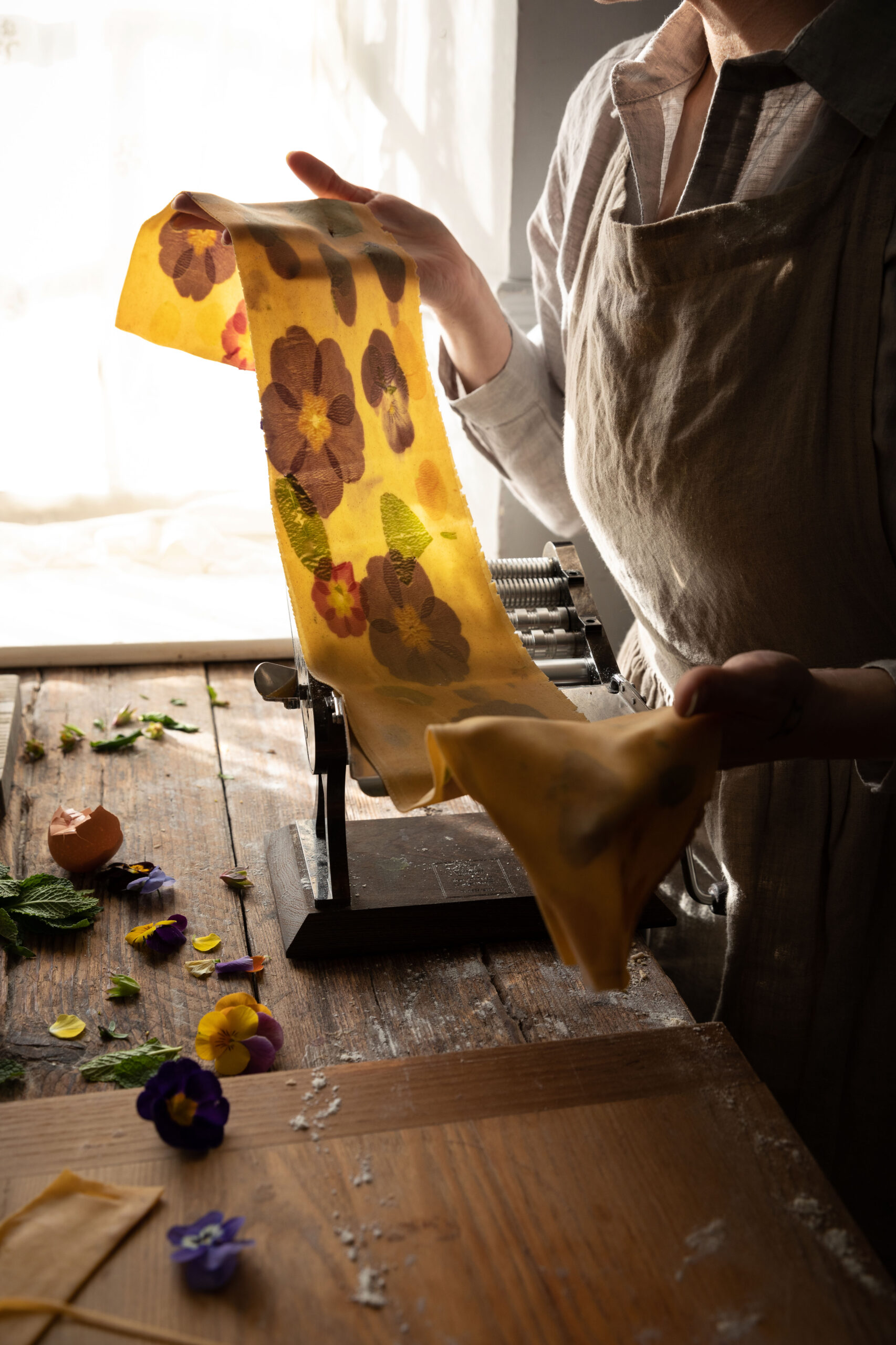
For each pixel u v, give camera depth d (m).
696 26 0.90
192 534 2.09
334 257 0.87
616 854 0.55
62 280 1.90
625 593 1.06
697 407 0.82
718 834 0.99
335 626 0.85
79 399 2.01
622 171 0.92
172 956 0.87
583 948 0.55
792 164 0.76
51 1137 0.61
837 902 0.95
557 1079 0.67
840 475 0.77
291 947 0.85
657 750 0.57
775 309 0.77
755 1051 1.02
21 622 1.83
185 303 0.96
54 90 1.78
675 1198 0.58
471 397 1.12
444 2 1.68
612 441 0.91
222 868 1.00
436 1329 0.50
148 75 1.76
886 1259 1.03
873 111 0.71
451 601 0.91
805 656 0.88
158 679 1.47
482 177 1.77
